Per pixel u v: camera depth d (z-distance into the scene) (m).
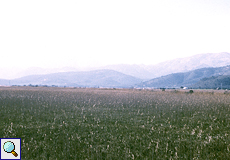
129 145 9.02
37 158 7.71
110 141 9.63
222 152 8.16
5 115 15.39
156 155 7.99
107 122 13.65
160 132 11.12
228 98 31.47
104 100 27.70
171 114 16.69
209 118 14.98
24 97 29.27
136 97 33.19
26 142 9.35
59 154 8.08
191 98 31.52
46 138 9.98
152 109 19.58
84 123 13.28
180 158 7.65
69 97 31.14
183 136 10.41
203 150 8.38
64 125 12.53
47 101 25.05
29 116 15.33
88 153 8.12
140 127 12.25
